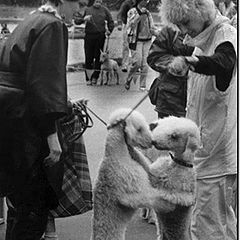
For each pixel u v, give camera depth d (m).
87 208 4.56
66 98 3.62
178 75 3.96
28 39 3.62
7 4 4.92
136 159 3.81
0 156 3.68
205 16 3.81
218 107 3.95
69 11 3.79
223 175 4.04
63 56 3.62
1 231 5.21
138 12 7.27
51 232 4.77
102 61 7.87
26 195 3.81
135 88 6.92
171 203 3.84
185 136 3.80
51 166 3.77
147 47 7.08
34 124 3.66
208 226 4.12
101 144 6.12
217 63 3.71
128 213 3.82
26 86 3.61
